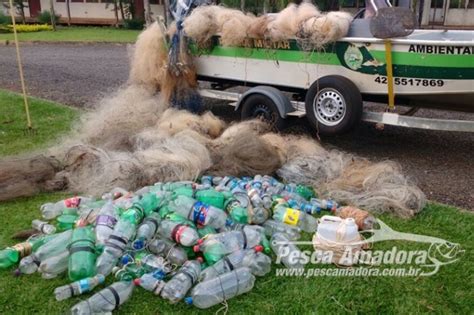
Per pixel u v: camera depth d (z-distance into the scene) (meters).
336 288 3.07
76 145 5.02
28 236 3.59
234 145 4.88
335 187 4.39
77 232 3.31
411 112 6.03
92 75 11.13
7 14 27.25
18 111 7.30
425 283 3.13
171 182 4.29
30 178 4.45
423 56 4.98
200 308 2.86
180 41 6.60
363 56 5.34
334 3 14.25
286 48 5.90
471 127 5.18
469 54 4.80
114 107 6.18
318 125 5.70
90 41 18.91
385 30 5.06
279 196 4.11
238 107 6.34
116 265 3.10
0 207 4.14
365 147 6.03
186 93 6.76
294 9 5.93
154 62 6.94
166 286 2.92
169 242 3.30
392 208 4.08
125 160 4.60
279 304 2.91
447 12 22.50
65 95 8.73
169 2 8.15
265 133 5.58
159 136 5.12
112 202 3.79
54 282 3.06
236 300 2.94
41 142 5.80
